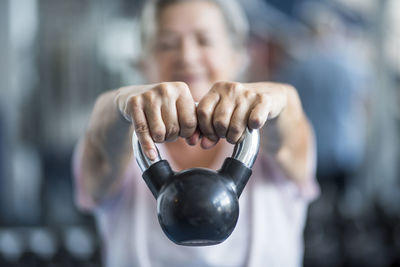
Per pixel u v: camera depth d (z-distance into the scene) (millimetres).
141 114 605
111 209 1117
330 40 3693
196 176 578
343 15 3986
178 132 609
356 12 4008
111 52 4383
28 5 3922
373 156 3779
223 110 602
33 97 4055
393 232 2199
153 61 1279
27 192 3830
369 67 3846
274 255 1109
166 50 1253
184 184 567
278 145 932
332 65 3443
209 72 1258
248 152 609
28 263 1851
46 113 4129
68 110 4258
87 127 955
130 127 805
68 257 1869
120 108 694
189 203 552
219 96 613
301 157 1011
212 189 563
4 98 3748
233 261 1098
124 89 740
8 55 3754
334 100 3441
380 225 2225
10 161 3723
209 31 1242
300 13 4078
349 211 2293
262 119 600
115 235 1115
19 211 3559
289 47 4402
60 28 4258
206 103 606
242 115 604
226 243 1091
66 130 4215
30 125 4074
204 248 1080
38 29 4078
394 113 3898
